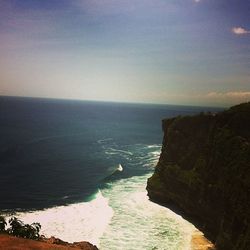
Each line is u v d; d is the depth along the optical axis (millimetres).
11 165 71438
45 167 70938
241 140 38906
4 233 28266
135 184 58531
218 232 37250
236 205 34031
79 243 28625
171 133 53656
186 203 44562
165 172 50375
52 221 40281
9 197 49812
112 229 38406
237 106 43594
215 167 40844
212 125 45750
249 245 29109
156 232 38375
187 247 35062
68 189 55000
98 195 51469
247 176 34531
